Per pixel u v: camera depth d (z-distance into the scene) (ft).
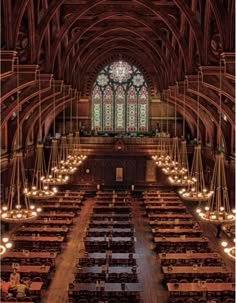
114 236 96.43
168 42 116.67
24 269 72.74
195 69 99.45
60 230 97.04
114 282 68.03
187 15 86.02
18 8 73.56
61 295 74.49
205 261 78.48
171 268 72.38
